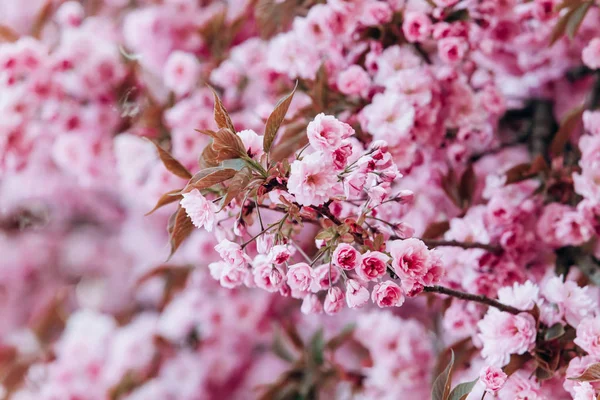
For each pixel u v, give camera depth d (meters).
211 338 2.89
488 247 1.97
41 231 3.63
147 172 2.36
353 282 1.70
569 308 1.83
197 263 2.77
